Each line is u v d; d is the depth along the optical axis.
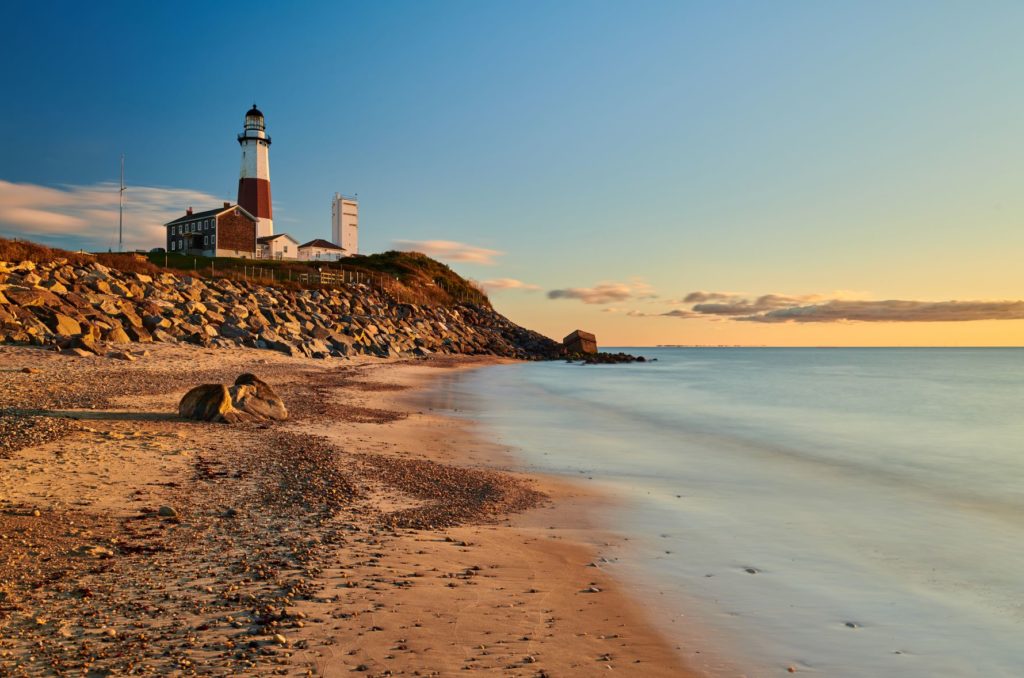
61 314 33.16
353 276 81.62
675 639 7.04
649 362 96.31
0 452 12.34
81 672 5.23
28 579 7.05
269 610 6.71
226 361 35.69
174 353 35.19
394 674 5.62
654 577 9.00
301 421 20.33
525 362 75.75
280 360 40.72
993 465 18.97
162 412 18.69
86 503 9.95
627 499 13.62
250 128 97.56
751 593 8.55
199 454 13.93
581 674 6.01
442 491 13.16
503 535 10.52
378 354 58.16
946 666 6.73
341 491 12.15
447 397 32.47
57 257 41.59
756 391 45.72
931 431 26.11
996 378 64.38
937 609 8.22
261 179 98.44
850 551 10.53
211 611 6.61
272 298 57.56
